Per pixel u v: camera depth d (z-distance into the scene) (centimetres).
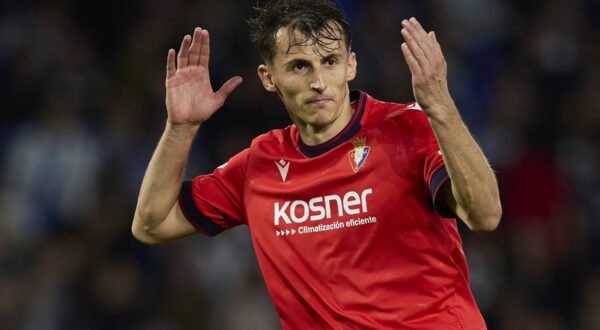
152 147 4016
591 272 3931
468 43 4612
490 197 1473
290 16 1559
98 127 4025
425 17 4553
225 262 3756
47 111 3997
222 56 4181
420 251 1559
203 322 3641
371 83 4169
